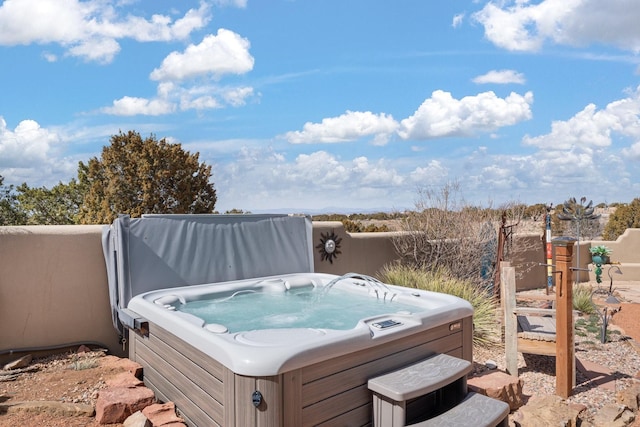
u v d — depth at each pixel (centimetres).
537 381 406
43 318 417
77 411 288
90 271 442
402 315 317
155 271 439
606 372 421
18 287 405
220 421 248
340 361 256
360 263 707
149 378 349
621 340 530
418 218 797
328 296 486
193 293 442
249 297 480
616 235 1814
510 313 407
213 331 272
